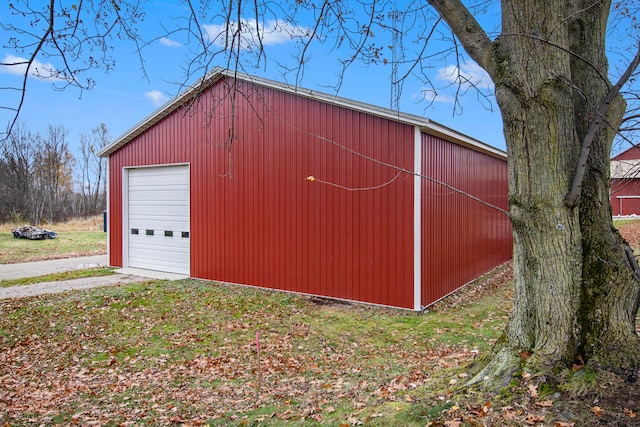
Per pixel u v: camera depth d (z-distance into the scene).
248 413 3.96
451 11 3.35
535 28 2.96
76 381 4.91
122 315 7.32
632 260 2.98
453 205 9.06
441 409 3.03
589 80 3.21
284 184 8.94
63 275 10.86
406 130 7.42
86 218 34.66
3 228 24.64
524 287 3.16
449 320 6.93
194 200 10.58
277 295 8.71
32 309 7.57
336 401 4.07
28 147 30.75
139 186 11.89
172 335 6.40
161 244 11.41
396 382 4.42
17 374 5.11
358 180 7.96
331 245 8.32
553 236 2.98
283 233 8.98
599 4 3.26
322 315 7.32
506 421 2.65
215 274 10.13
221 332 6.51
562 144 2.97
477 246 10.73
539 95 2.95
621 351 2.84
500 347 3.34
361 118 7.90
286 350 5.72
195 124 10.43
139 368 5.26
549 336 2.98
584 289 2.98
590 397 2.65
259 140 9.29
